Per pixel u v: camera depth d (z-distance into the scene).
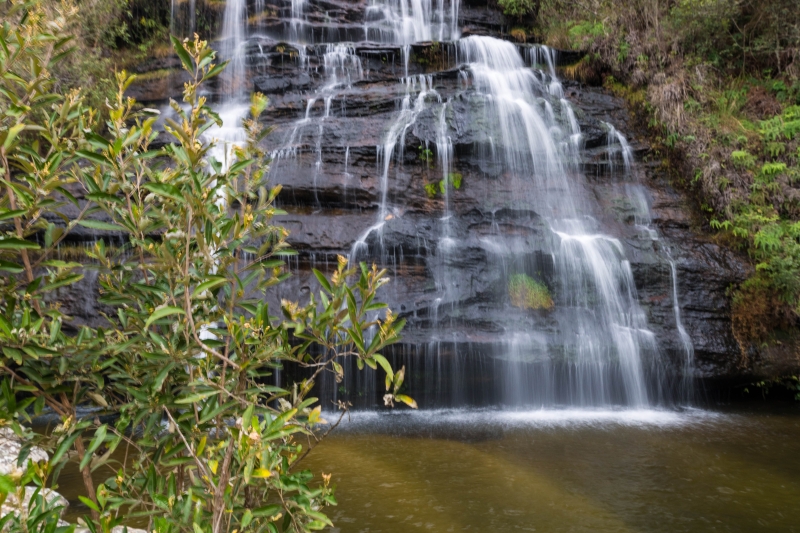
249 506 1.77
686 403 6.52
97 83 7.96
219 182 1.80
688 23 8.81
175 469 2.10
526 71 9.23
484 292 6.64
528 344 6.32
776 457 4.58
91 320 6.00
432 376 6.25
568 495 3.77
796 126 7.58
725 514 3.51
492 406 6.39
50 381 1.76
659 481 4.04
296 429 1.48
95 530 1.51
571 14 11.59
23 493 1.32
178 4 10.89
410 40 12.31
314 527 1.72
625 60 9.24
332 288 1.72
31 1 1.90
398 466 4.30
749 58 9.02
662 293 6.86
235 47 9.94
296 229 6.83
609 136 8.43
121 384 1.94
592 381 6.38
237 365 1.69
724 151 7.70
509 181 7.71
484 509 3.53
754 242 7.02
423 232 7.00
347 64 9.73
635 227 7.51
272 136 7.90
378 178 7.45
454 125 7.88
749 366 6.52
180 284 1.82
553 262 6.90
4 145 1.66
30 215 1.77
